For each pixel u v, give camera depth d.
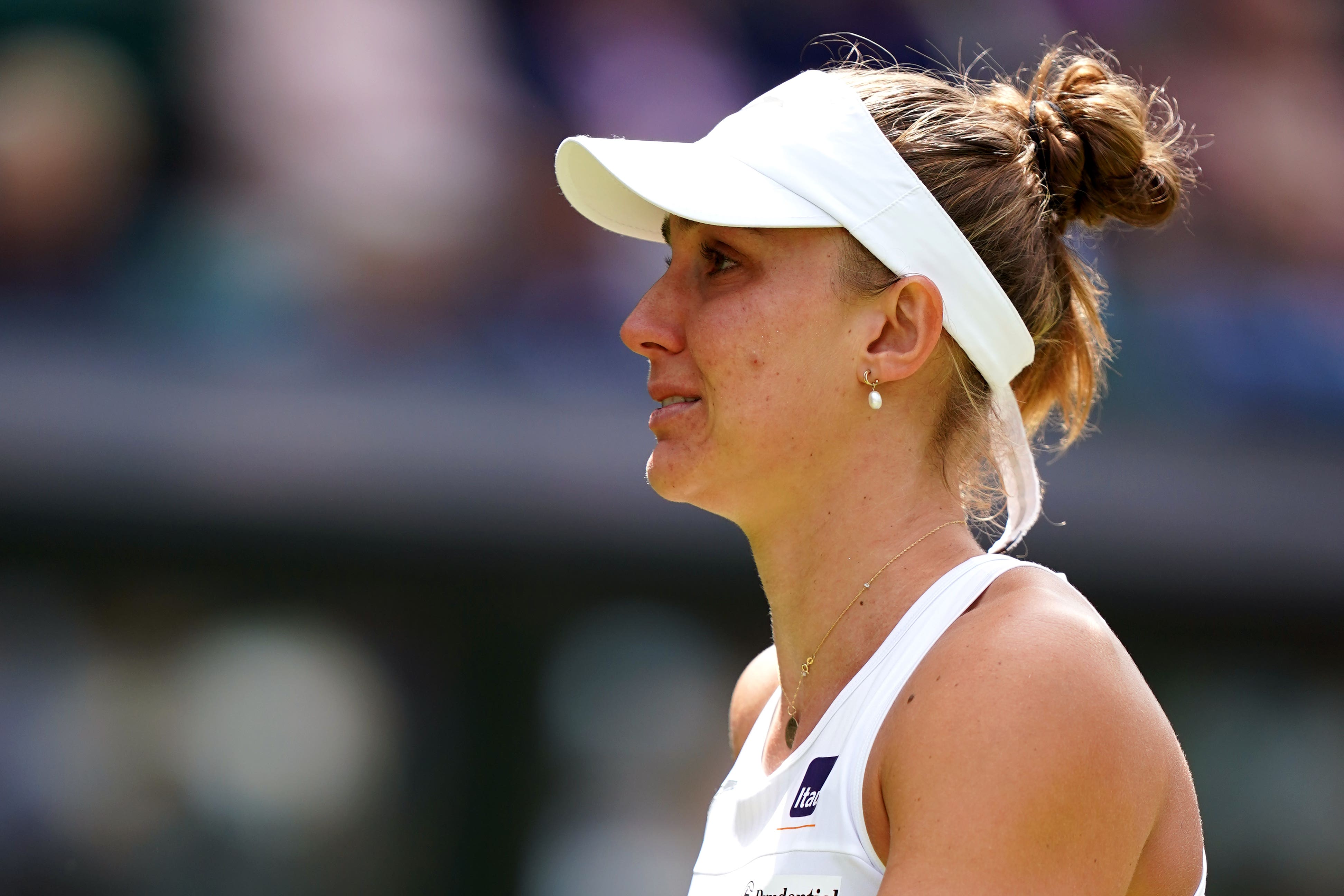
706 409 5.27
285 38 23.19
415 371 21.56
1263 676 21.45
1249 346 24.55
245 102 22.66
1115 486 21.38
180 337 21.12
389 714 20.16
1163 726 4.59
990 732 4.15
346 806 20.06
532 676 20.34
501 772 20.30
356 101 23.25
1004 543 5.55
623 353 23.12
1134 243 24.19
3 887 18.95
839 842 4.50
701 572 20.27
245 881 19.73
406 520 19.72
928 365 5.27
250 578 19.70
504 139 24.03
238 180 22.39
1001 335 5.26
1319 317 25.47
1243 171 26.23
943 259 5.13
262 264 22.03
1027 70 25.08
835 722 4.78
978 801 4.09
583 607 20.44
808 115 5.23
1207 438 22.48
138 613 19.59
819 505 5.27
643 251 23.80
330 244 22.47
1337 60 28.00
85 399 19.42
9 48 21.94
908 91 5.46
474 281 23.00
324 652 20.05
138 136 22.08
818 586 5.29
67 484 18.83
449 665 20.30
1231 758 21.33
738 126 5.37
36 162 21.44
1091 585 20.95
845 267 5.12
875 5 25.69
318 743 20.03
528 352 22.58
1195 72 26.89
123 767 19.48
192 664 19.75
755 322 5.11
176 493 19.16
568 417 20.81
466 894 20.14
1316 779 21.36
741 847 5.05
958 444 5.35
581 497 20.17
